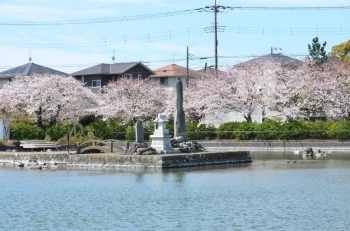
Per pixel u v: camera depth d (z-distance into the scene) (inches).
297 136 2598.4
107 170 1792.6
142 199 1285.7
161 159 1770.4
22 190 1439.5
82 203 1256.8
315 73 2810.0
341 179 1536.7
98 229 1024.9
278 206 1179.3
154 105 3041.3
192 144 1972.2
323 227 1002.7
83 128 2755.9
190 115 2994.6
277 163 1962.4
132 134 2677.2
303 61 3078.2
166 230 1003.9
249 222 1047.0
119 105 2977.4
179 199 1275.8
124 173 1706.4
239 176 1614.2
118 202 1259.2
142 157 1803.6
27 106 2891.2
